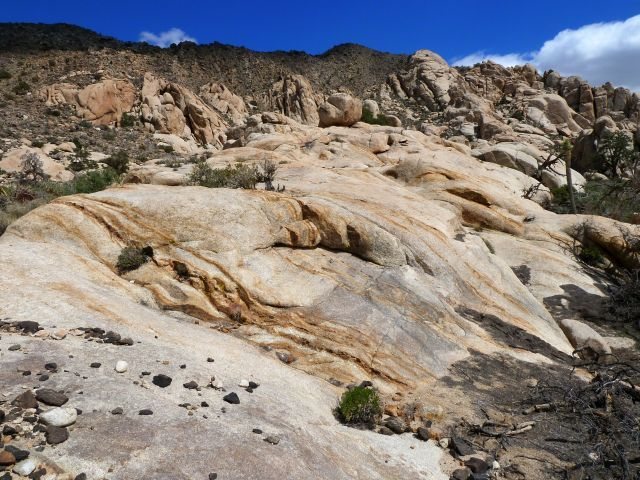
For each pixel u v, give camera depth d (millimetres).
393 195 16516
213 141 68312
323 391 7758
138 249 10977
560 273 17141
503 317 12672
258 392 6566
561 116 74438
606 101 76812
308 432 5832
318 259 12117
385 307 10805
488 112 72062
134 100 69688
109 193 12273
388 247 12555
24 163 35281
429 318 11078
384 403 7758
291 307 10250
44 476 3783
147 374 6051
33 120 58062
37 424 4395
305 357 8977
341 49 131000
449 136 62469
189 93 71500
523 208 21781
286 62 116188
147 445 4430
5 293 7734
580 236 19828
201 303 9938
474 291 13242
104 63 87188
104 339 6828
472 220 20578
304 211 12859
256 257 11305
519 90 85250
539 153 37938
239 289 10297
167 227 11188
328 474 4969
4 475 3699
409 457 6375
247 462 4570
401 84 96375
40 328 6742
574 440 7375
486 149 37469
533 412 8234
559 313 15039
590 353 12086
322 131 33562
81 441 4289
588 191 33438
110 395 5188
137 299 9750
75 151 48719
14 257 9414
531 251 18203
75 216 11391
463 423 7621
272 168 17562
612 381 8016
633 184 24969
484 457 6746
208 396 5945
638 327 14273
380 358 9273
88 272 9906
